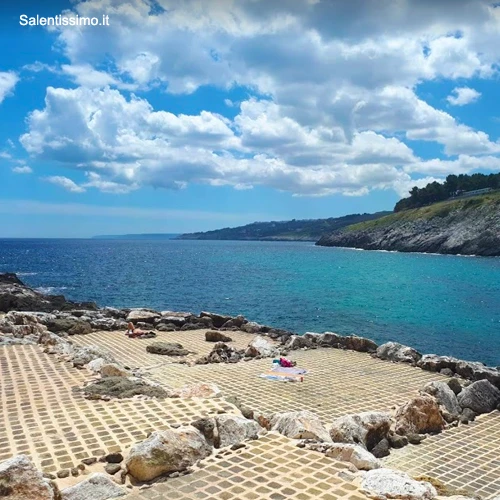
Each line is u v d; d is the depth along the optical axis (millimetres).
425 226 153625
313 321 35469
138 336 19984
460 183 179250
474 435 10289
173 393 9914
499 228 127562
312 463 6855
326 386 13312
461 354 26625
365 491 6031
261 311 39750
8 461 5766
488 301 47688
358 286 59562
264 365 15469
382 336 30766
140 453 6430
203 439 7219
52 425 8172
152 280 65312
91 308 30594
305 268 89062
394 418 10492
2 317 20797
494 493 7641
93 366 12219
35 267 88438
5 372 11938
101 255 139250
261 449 7312
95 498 5859
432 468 8562
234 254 149375
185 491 6086
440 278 70938
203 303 44375
